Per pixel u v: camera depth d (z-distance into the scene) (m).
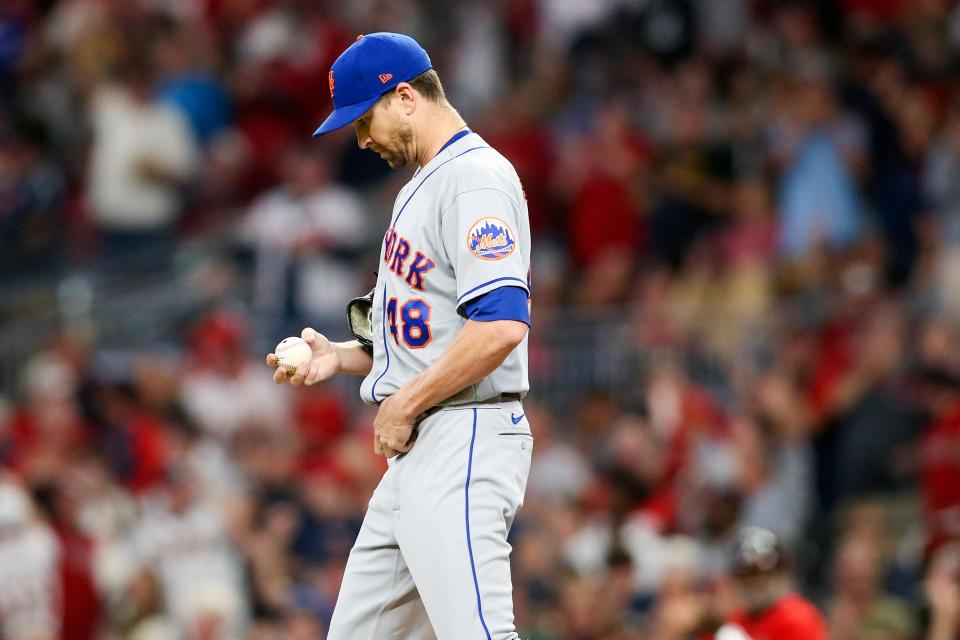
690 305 46.28
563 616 34.69
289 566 39.78
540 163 53.44
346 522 40.78
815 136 47.84
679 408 40.16
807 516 39.72
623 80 55.91
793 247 46.72
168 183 55.84
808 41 52.28
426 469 16.97
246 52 62.16
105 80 57.59
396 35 17.50
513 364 17.31
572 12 60.00
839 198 47.09
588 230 50.28
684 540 36.94
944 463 37.75
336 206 51.56
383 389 17.34
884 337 41.00
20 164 58.81
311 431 44.75
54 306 52.78
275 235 50.91
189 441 43.09
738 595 28.08
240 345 46.28
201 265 52.09
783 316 43.28
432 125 17.41
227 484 41.88
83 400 43.88
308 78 60.94
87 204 56.28
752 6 55.00
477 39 60.91
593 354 44.56
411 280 17.19
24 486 38.75
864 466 39.88
